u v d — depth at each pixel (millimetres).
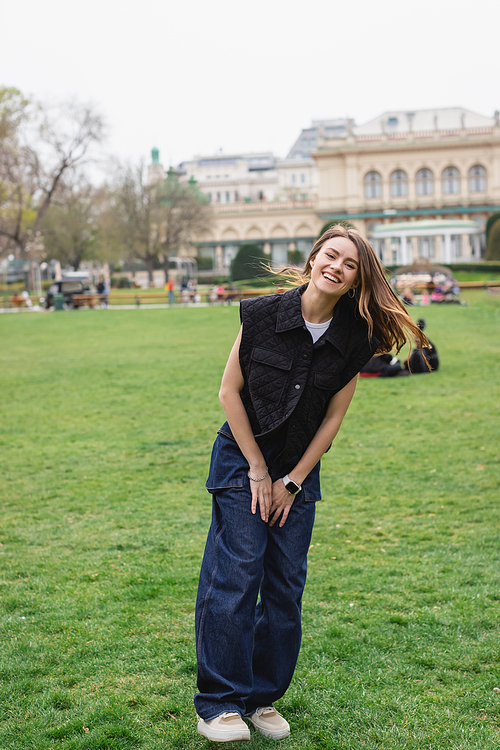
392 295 2391
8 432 8195
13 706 2717
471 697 2721
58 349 17109
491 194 74188
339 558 4211
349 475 6055
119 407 9625
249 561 2285
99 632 3305
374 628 3297
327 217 77625
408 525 4777
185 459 6805
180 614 3492
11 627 3385
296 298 2391
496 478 5797
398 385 10531
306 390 2354
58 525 4938
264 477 2369
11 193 44000
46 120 42781
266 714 2502
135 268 82375
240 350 2389
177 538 4625
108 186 62469
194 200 66938
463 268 47594
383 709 2656
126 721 2594
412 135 75375
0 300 45312
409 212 74812
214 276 72625
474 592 3672
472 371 11586
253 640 2342
